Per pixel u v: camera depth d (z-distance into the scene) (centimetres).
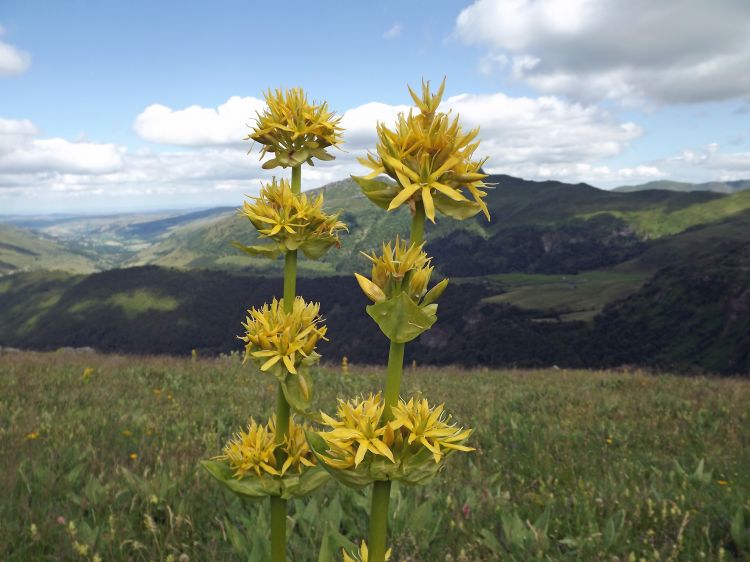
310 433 192
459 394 1140
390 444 178
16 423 691
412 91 178
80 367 1295
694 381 1369
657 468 631
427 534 436
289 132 235
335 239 236
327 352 13438
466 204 177
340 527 461
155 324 18050
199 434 708
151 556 383
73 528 390
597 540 429
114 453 589
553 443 732
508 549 427
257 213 231
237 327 17338
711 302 9675
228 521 456
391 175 177
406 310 173
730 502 511
